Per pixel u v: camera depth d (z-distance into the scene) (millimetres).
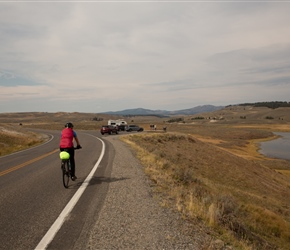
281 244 9062
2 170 11914
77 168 11828
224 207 7445
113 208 6086
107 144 25172
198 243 4484
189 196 7598
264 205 17672
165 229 4938
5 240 4371
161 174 10961
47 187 8172
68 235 4574
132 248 4156
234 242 4980
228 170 30797
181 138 43281
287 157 57812
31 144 33062
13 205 6305
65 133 8336
